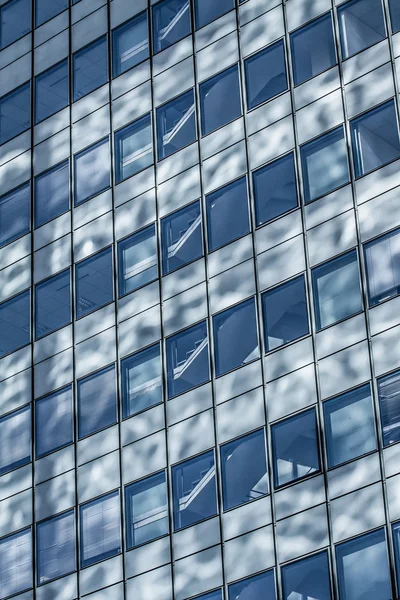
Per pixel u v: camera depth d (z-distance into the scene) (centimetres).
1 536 7562
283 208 7050
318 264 6775
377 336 6425
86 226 8000
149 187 7762
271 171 7181
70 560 7194
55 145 8412
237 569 6456
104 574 7006
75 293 7869
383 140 6800
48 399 7712
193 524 6725
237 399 6806
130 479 7119
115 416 7344
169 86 7919
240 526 6531
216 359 6994
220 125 7544
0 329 8138
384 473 6144
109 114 8188
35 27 8875
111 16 8462
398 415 6209
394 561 5969
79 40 8575
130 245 7712
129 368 7394
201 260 7294
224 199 7338
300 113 7188
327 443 6378
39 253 8175
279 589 6266
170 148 7756
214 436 6831
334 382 6469
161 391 7181
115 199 7912
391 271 6512
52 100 8562
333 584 6097
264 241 7050
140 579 6831
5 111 8788
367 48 7062
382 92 6906
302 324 6712
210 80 7712
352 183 6825
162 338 7294
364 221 6706
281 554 6325
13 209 8450
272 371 6725
